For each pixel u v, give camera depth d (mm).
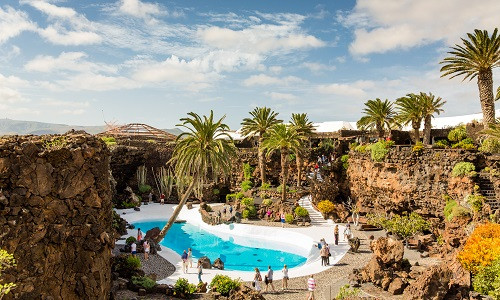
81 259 15492
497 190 33000
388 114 53875
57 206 14961
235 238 42719
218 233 44750
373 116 53406
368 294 22328
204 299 21703
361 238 38781
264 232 43281
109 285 16984
